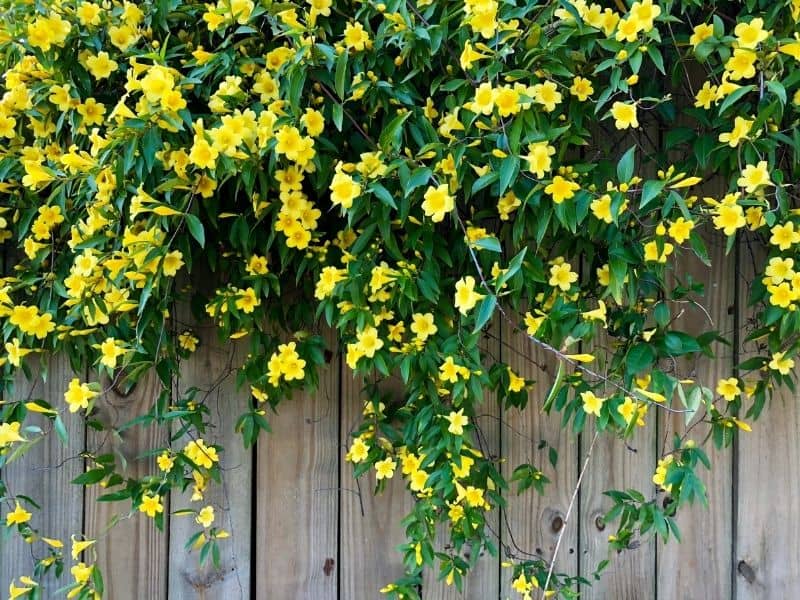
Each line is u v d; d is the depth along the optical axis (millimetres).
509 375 2203
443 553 2242
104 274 2086
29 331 2113
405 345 2107
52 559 2221
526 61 2027
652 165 2248
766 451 2338
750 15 2084
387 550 2316
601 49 2086
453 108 2049
